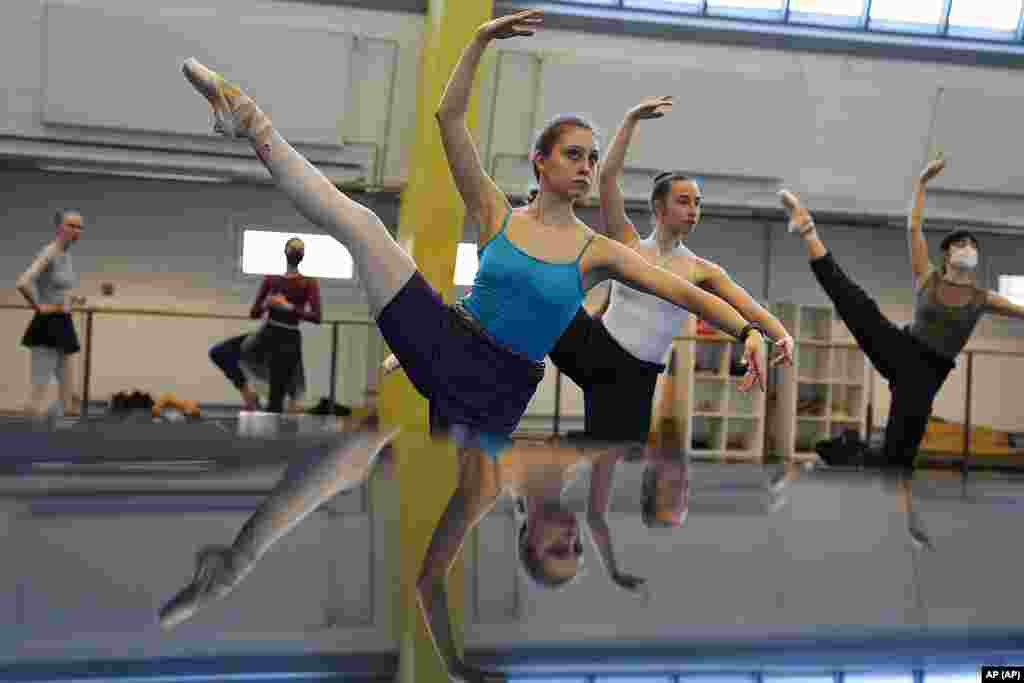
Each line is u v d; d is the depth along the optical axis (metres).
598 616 0.43
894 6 12.59
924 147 13.05
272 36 11.77
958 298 5.22
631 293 3.52
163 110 11.85
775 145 12.84
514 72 12.27
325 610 0.42
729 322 2.48
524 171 12.65
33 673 0.33
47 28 11.35
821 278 5.16
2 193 12.54
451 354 2.28
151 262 12.92
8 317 12.30
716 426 11.97
